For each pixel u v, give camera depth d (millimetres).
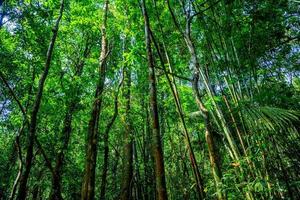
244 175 3568
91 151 6082
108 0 7637
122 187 8555
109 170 12305
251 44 4617
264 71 4902
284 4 4598
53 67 7809
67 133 7969
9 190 9352
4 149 10156
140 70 7762
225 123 3949
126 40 8367
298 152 3879
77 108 7633
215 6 4605
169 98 7535
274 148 3820
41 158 8828
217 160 3379
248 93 4152
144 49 5363
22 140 8109
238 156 3723
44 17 6672
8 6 6398
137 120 8500
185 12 4180
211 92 4199
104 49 7227
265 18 4512
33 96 6934
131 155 8930
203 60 4883
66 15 8047
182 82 7656
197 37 5039
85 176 5887
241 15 4711
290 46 5625
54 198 6461
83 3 7566
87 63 8289
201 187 3822
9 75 7520
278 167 4047
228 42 4461
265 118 3096
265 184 3166
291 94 5148
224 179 3441
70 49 9344
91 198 5715
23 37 6934
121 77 7859
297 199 4207
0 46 7449
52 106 7352
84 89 7727
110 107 8477
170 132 8586
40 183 7688
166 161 9773
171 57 5590
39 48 7039
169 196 9273
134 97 9258
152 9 5109
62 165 8227
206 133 3420
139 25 5402
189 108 7551
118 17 7008
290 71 6102
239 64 4227
